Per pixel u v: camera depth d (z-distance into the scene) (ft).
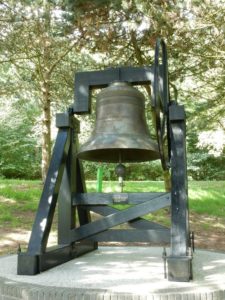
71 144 13.50
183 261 9.68
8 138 72.49
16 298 9.14
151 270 11.09
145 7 18.08
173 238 10.43
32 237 11.08
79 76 13.51
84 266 11.73
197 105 29.68
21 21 27.45
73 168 13.58
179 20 18.92
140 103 13.01
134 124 12.60
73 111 13.41
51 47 31.19
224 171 78.02
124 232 12.51
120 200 12.65
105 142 12.03
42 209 11.62
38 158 74.69
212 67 24.72
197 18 19.39
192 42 22.70
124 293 8.54
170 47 22.56
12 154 73.36
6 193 32.94
